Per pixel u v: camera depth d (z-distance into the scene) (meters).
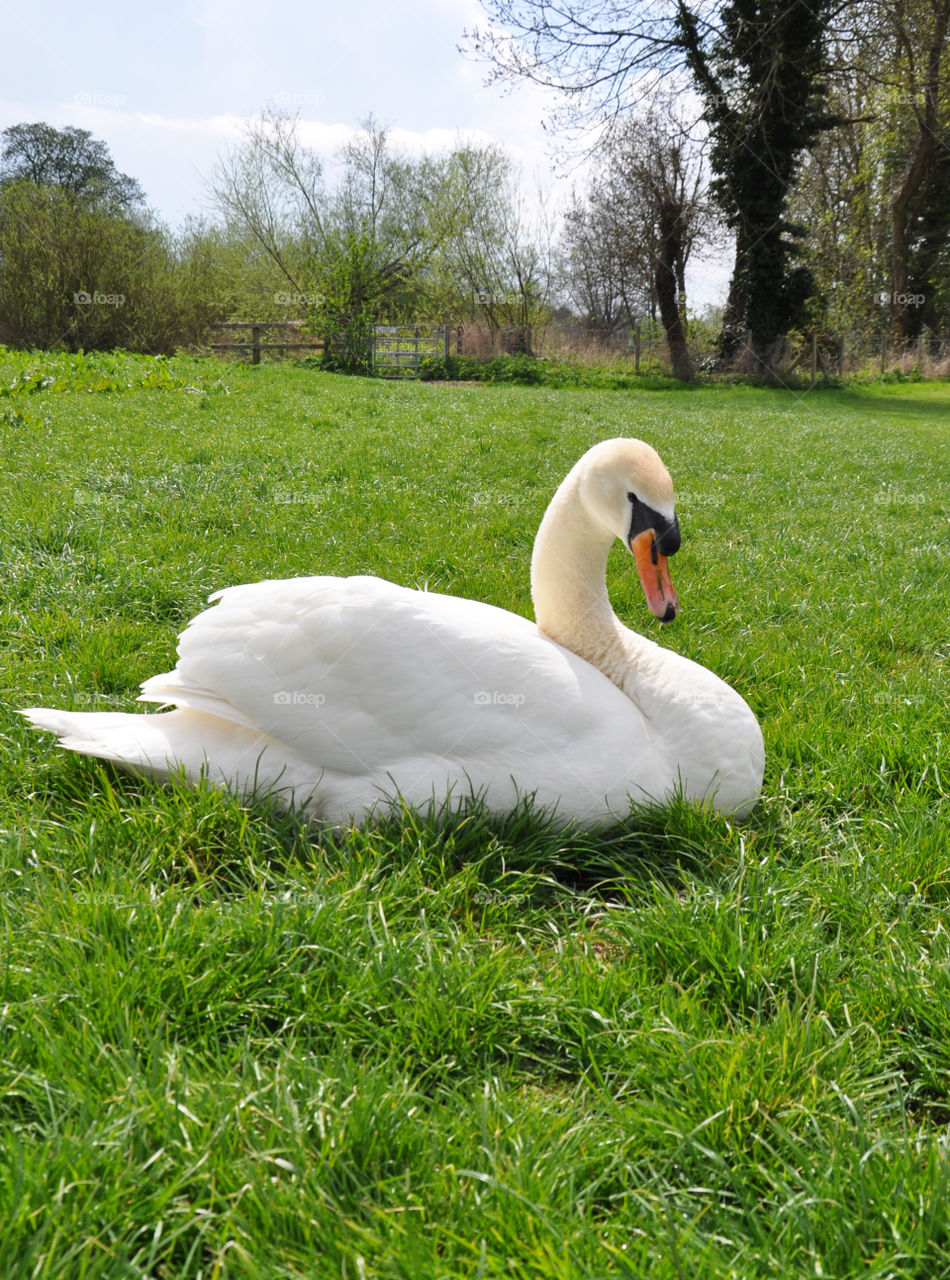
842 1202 0.61
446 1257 0.56
